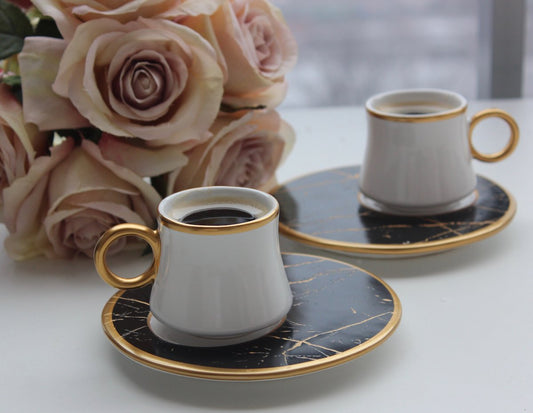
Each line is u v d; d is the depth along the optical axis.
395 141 0.72
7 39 0.71
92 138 0.70
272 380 0.58
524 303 0.64
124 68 0.67
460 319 0.63
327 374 0.59
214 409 0.57
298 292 0.63
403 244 0.68
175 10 0.69
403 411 0.56
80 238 0.70
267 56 0.74
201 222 0.60
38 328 0.64
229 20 0.70
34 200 0.70
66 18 0.68
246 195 0.62
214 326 0.58
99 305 0.66
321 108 1.03
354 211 0.74
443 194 0.72
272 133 0.74
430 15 1.94
